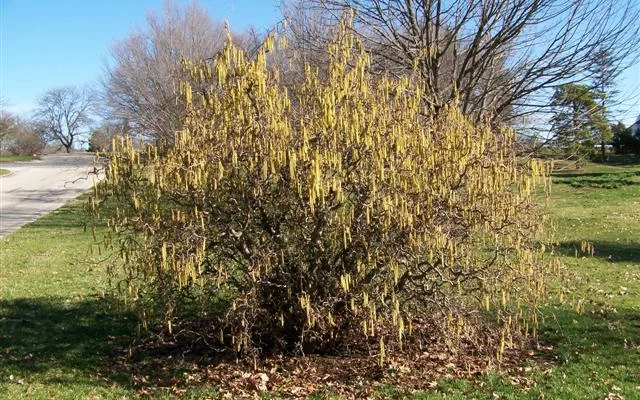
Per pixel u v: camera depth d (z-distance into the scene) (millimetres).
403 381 5633
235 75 5164
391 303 5562
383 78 5848
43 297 9227
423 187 5105
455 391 5410
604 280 10406
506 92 11242
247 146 5164
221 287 6012
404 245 5316
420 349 6262
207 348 6539
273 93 5203
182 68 5773
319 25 11898
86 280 10461
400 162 5098
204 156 5121
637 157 44812
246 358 5996
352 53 6328
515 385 5590
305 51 9742
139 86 20859
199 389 5496
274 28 7051
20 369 6074
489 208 5441
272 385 5555
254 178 5379
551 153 11023
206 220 5461
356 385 5531
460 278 5691
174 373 5922
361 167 5262
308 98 5602
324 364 6012
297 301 5824
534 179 5422
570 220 18328
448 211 5285
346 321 5953
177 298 6238
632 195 24297
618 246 14008
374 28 11117
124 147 5492
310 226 5645
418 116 5543
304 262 5762
